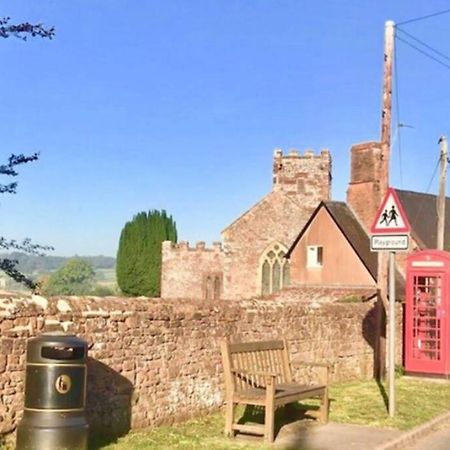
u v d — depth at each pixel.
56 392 7.36
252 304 12.97
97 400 9.17
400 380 16.28
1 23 7.23
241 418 11.18
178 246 59.91
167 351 10.49
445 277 16.61
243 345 10.52
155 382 10.22
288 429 10.50
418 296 16.92
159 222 67.88
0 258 7.38
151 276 66.94
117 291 69.06
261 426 9.93
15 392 7.98
